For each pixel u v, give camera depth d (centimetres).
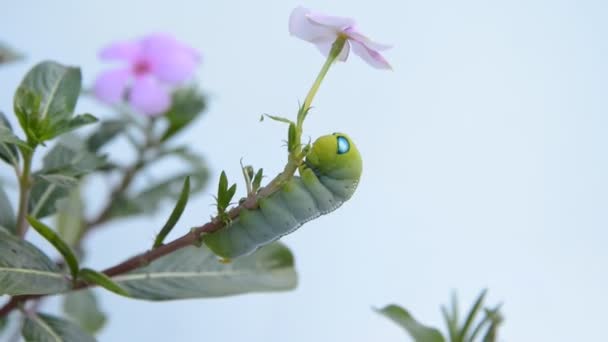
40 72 90
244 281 91
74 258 85
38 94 89
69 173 90
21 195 89
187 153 119
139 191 115
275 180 79
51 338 89
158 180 117
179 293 89
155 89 109
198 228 81
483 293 90
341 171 79
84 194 114
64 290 85
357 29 79
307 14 79
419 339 90
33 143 88
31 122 87
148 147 113
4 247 85
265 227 79
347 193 79
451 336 91
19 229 89
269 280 92
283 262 93
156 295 89
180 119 110
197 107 114
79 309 112
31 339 88
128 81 109
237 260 92
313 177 79
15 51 109
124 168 114
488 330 90
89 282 85
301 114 79
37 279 85
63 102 89
